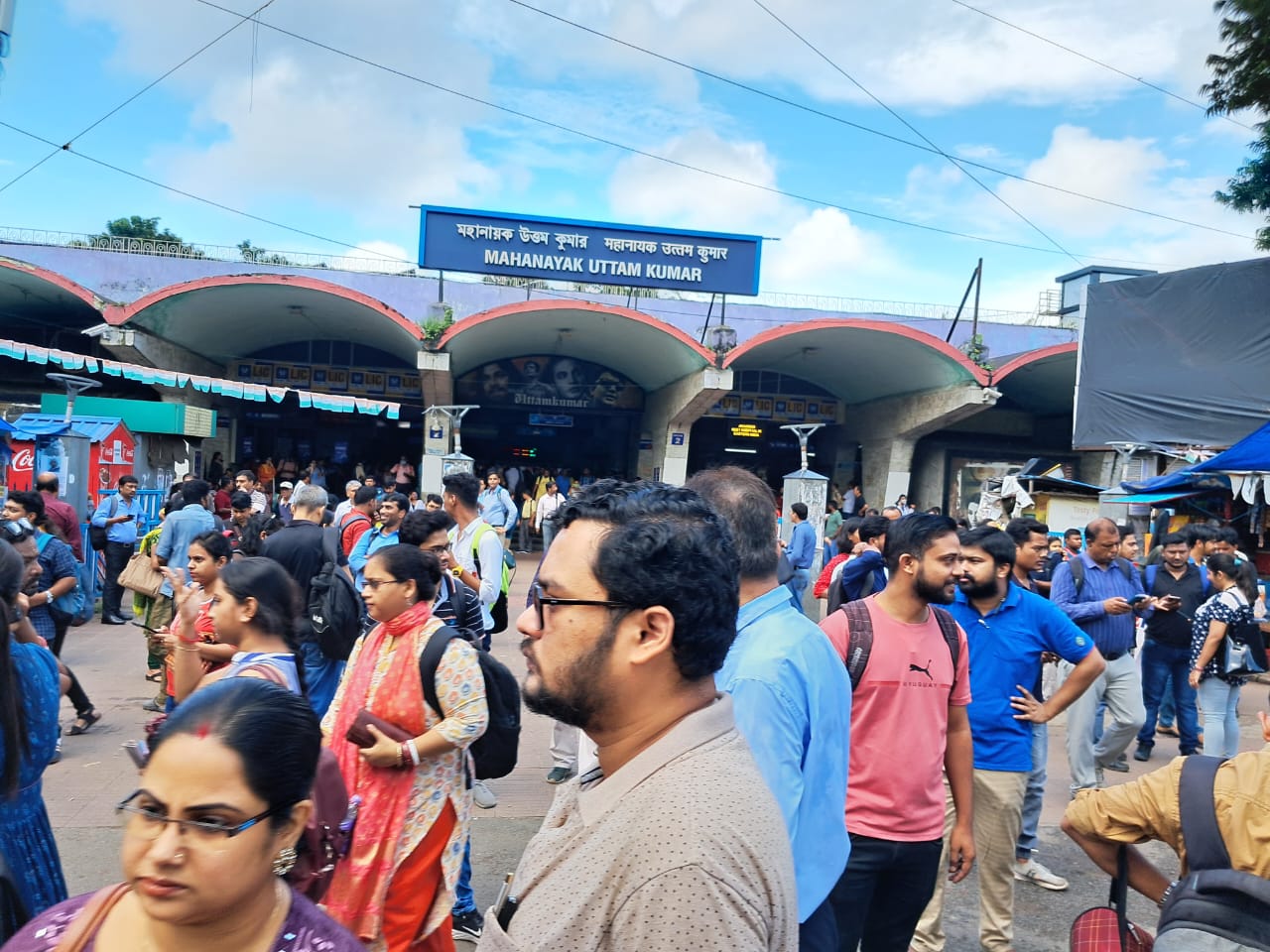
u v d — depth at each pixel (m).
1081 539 8.87
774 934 1.15
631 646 1.27
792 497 13.48
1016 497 14.64
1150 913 4.35
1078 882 4.64
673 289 19.48
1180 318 13.31
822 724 2.11
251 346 23.92
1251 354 12.57
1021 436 26.48
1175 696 6.72
